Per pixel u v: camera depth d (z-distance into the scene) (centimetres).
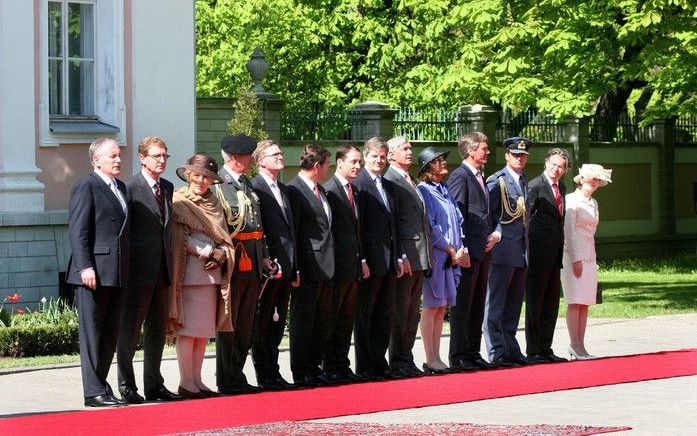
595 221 1631
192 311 1304
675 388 1355
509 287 1571
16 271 1970
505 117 3275
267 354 1377
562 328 1972
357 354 1471
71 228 1261
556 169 1609
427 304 1509
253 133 2436
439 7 3434
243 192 1353
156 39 2145
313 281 1409
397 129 2975
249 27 3656
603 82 3052
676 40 2747
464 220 1538
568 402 1262
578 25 2953
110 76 2100
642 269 3294
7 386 1387
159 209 1297
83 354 1261
